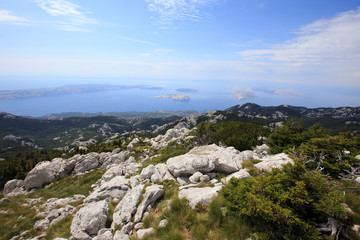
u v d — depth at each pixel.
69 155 55.16
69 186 25.95
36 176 31.19
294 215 6.41
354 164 12.19
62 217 13.70
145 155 41.25
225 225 7.62
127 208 10.77
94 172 30.41
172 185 13.39
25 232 13.04
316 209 6.55
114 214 11.18
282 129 24.02
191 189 11.57
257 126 53.28
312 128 24.48
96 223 10.20
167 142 54.59
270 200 7.09
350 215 7.09
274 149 21.80
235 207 7.95
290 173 7.61
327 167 11.62
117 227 9.85
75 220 11.17
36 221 14.77
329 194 6.75
